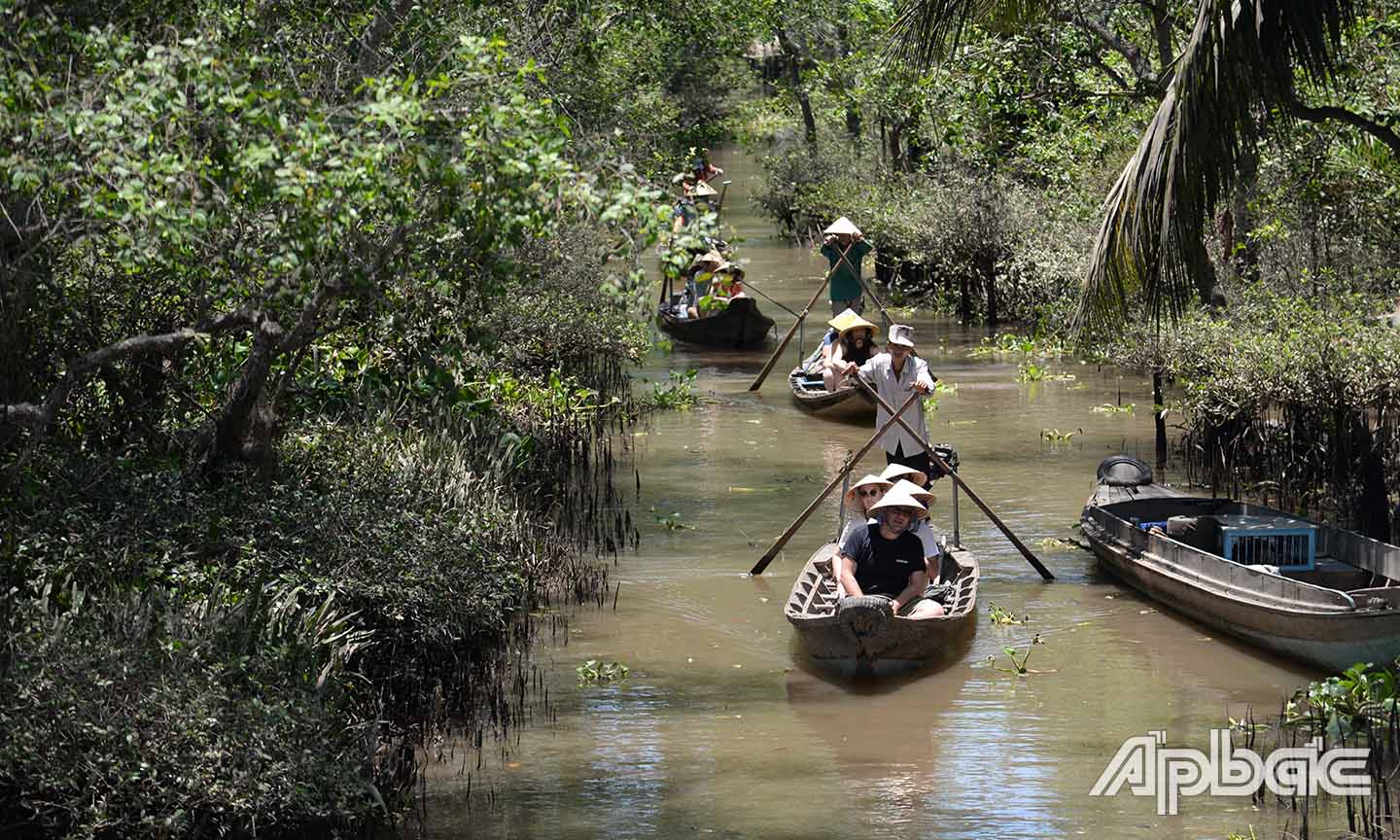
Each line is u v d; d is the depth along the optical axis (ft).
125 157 40.96
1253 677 55.21
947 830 42.55
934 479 77.97
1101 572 69.21
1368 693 50.75
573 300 117.19
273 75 52.21
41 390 54.08
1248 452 83.15
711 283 136.98
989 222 143.23
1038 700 53.21
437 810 44.09
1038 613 63.10
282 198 41.60
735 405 110.11
